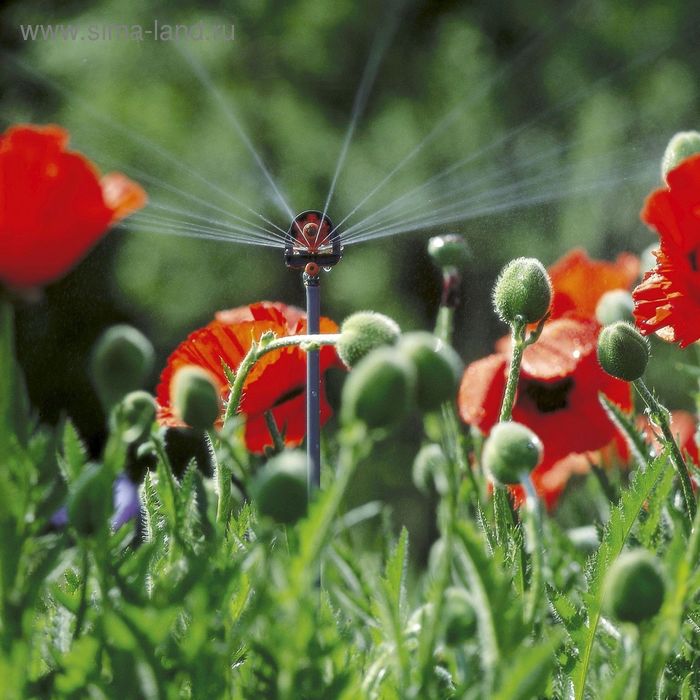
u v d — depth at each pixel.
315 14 10.34
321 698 2.06
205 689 2.05
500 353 2.60
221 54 10.25
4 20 10.22
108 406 2.08
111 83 10.15
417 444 7.43
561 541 2.36
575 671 2.16
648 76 9.88
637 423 2.51
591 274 2.61
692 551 2.05
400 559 2.16
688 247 2.26
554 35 10.14
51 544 2.10
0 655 2.04
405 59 10.41
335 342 2.19
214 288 9.63
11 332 2.05
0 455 2.04
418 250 9.63
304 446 2.42
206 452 4.64
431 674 2.05
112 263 9.55
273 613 2.05
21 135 2.03
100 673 2.06
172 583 2.11
